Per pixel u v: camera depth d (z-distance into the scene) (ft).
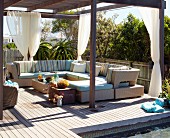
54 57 34.73
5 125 14.33
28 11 29.04
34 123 14.83
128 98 22.15
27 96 22.38
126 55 29.66
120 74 21.56
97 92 20.75
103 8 26.18
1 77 15.20
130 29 29.01
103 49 34.78
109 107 18.99
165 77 23.97
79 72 29.01
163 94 20.48
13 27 28.63
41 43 34.94
